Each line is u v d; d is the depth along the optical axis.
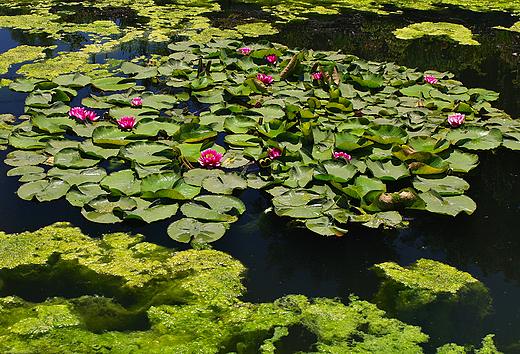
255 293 2.78
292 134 4.36
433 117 4.97
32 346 2.33
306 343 2.44
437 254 3.17
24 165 3.86
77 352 2.30
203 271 2.92
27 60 6.51
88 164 3.88
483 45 7.96
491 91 5.76
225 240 3.22
